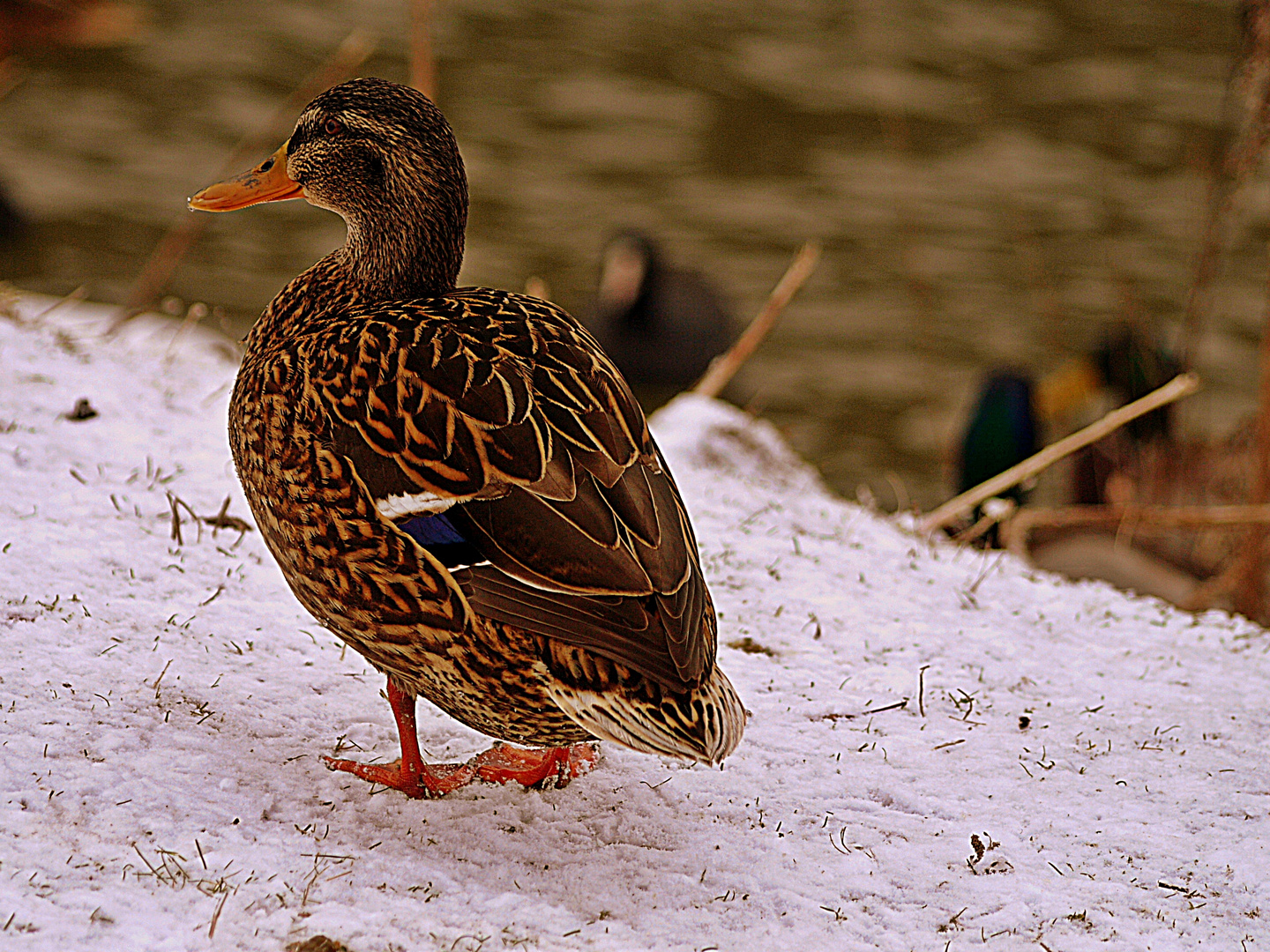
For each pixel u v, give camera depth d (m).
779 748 7.87
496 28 41.25
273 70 37.16
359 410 6.49
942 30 40.91
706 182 33.12
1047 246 29.77
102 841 6.23
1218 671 9.48
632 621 6.00
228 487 10.10
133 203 30.09
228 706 7.54
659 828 7.05
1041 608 10.38
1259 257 28.41
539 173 33.31
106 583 8.45
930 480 23.59
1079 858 7.07
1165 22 38.94
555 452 6.27
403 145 7.59
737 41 40.97
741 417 14.24
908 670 8.93
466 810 7.02
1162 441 17.92
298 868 6.28
